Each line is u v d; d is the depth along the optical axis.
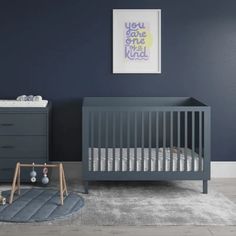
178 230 3.89
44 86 5.71
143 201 4.71
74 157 5.77
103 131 5.70
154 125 5.75
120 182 5.52
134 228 3.93
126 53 5.69
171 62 5.73
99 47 5.69
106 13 5.66
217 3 5.69
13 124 5.19
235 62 5.74
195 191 5.11
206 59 5.73
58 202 4.57
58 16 5.64
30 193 4.90
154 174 5.01
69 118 5.75
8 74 5.67
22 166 4.90
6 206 4.43
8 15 5.61
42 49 5.67
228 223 4.06
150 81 5.73
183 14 5.68
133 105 5.72
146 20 5.67
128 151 5.00
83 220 4.12
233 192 5.08
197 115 5.41
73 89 5.73
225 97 5.76
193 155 4.99
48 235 3.77
